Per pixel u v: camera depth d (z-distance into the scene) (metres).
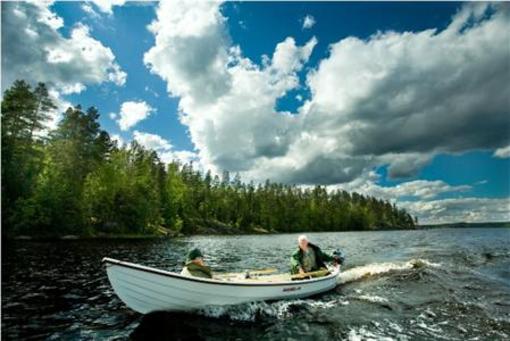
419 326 7.03
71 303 8.62
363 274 12.84
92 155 45.59
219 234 78.88
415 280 11.61
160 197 64.44
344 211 124.88
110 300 8.95
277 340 6.38
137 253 21.67
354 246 30.00
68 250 22.23
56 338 6.34
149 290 7.39
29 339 6.28
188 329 6.91
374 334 6.62
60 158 40.59
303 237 10.43
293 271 10.17
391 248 25.75
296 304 8.70
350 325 7.14
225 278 9.20
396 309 8.24
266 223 100.38
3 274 12.23
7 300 8.73
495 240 34.12
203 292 7.73
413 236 53.31
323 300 9.12
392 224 153.88
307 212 113.69
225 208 94.44
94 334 6.57
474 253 20.14
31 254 19.03
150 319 7.46
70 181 40.12
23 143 35.16
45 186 35.88
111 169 47.88
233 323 7.29
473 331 6.73
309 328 6.99
